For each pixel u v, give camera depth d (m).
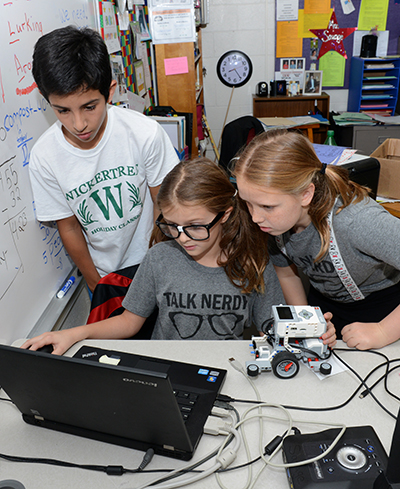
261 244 1.01
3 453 0.66
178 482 0.59
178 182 0.91
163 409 0.57
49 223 1.25
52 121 1.24
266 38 3.79
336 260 1.01
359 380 0.76
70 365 0.58
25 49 1.05
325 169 0.94
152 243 1.16
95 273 1.36
